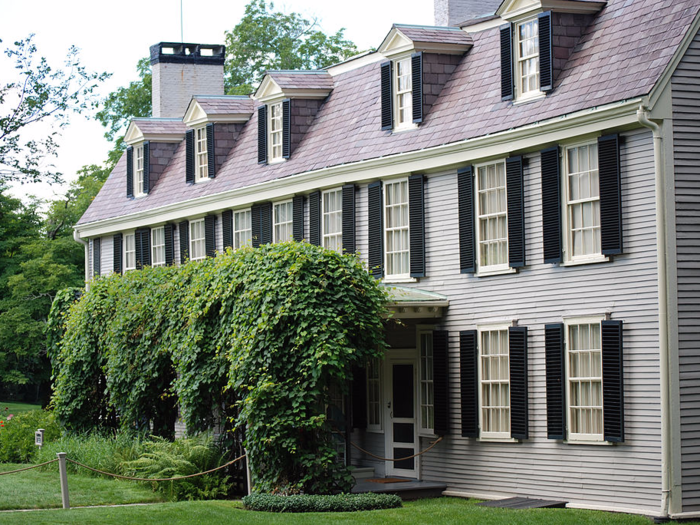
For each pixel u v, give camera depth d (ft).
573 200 59.67
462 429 66.03
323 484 60.64
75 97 72.69
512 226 63.16
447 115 69.56
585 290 58.75
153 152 103.91
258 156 87.35
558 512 53.62
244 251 67.77
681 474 53.62
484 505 57.93
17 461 81.56
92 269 111.24
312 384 60.39
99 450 72.59
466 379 65.92
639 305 55.57
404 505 61.21
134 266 103.19
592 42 62.18
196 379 69.36
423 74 71.67
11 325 142.82
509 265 63.36
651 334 54.80
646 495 54.49
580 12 63.62
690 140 55.36
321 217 78.74
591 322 58.13
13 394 165.17
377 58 82.84
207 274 69.97
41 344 143.43
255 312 63.05
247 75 170.60
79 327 87.40
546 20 62.44
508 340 63.41
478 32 73.92
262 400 61.26
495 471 63.98
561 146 60.23
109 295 85.20
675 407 53.78
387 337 74.33
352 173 74.95
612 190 56.80
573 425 59.11
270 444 60.95
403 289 70.33
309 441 61.52
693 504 53.78
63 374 88.28
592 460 57.62
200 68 115.14
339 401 76.33
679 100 55.21
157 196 100.83
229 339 66.08
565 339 59.67
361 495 57.72
